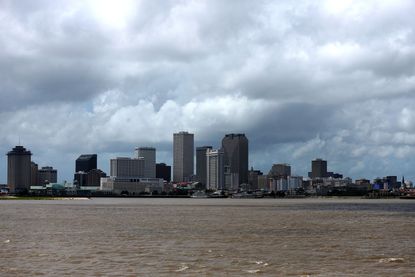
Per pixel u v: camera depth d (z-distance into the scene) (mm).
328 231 141125
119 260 87250
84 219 199000
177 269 78500
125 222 179625
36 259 88438
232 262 85125
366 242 113875
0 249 101875
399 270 78375
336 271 77250
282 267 80562
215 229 147625
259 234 131875
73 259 88438
